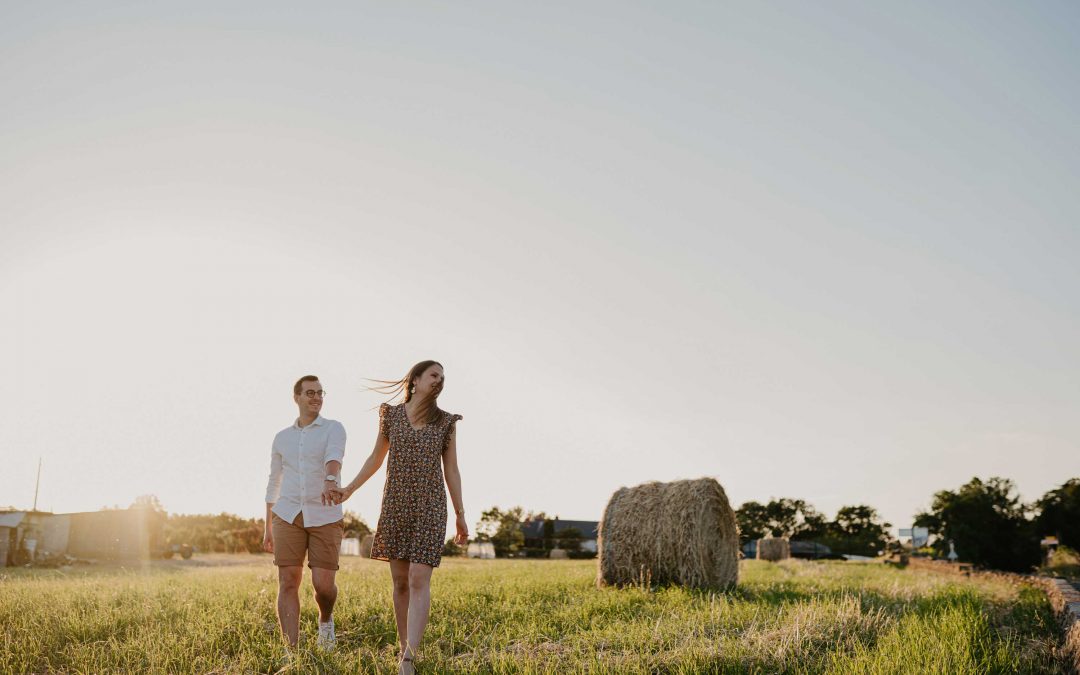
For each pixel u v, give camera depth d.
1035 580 16.38
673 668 5.05
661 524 11.58
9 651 5.43
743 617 7.34
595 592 10.01
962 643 5.78
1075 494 53.47
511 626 6.69
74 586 9.00
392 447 5.54
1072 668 5.45
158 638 5.67
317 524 5.98
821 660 5.24
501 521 67.75
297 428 6.18
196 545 47.62
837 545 95.88
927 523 62.75
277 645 5.56
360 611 7.06
